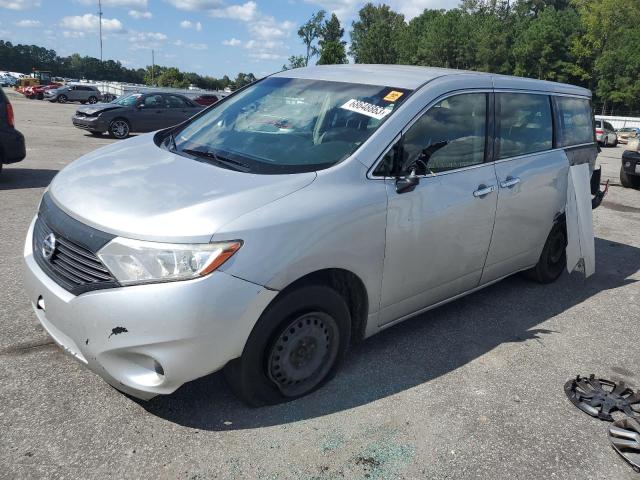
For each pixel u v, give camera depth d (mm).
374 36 73312
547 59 59750
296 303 2807
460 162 3762
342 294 3227
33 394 2945
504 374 3582
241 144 3436
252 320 2615
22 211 6578
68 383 3066
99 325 2488
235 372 2764
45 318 2811
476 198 3781
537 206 4492
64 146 12961
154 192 2766
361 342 3537
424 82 3639
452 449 2807
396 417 3020
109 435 2689
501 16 72688
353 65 4254
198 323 2455
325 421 2930
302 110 3641
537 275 5164
